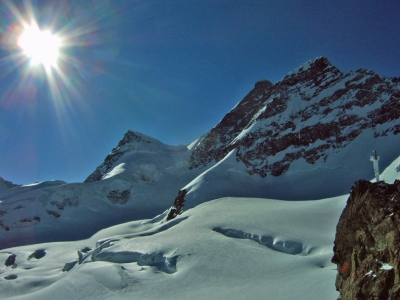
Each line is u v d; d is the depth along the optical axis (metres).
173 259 40.38
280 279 30.91
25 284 50.91
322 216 51.25
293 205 62.91
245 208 62.47
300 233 43.44
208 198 82.75
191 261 38.81
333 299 22.28
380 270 14.45
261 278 32.22
